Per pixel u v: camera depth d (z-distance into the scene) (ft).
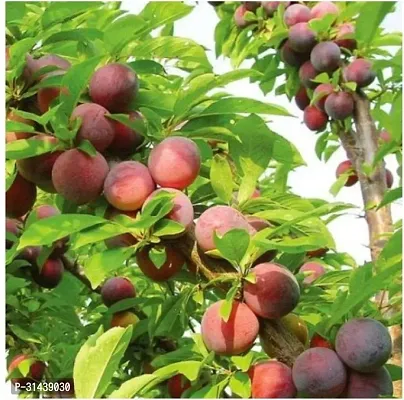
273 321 5.39
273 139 5.83
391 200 4.86
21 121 5.90
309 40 10.50
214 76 5.77
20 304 8.98
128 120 5.74
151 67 6.50
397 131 5.13
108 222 5.35
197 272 5.63
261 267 5.28
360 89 10.29
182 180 5.59
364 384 5.02
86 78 5.53
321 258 8.39
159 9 6.20
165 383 7.96
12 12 6.10
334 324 5.34
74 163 5.53
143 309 8.90
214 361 5.93
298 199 6.53
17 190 6.10
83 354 4.89
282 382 5.15
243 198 5.91
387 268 4.61
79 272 9.16
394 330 7.92
